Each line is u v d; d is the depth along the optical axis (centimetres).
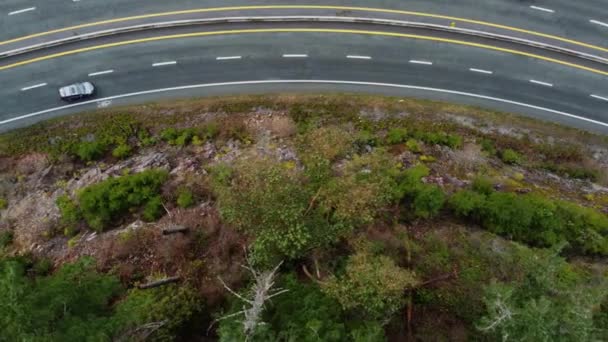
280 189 2134
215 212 2842
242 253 2592
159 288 2488
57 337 1609
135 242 2773
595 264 2688
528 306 1759
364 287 1997
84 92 3447
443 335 2353
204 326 2384
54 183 3253
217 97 3491
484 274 2533
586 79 3516
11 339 1490
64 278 1941
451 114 3459
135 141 3397
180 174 3106
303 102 3462
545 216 2728
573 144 3416
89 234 2941
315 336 1817
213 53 3556
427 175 3084
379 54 3550
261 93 3497
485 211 2755
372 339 1845
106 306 2175
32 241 2980
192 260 2672
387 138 3356
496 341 2114
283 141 3300
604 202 3125
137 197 2936
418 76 3525
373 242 2461
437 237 2712
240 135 3353
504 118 3456
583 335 1683
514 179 3175
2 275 1677
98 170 3259
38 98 3488
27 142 3394
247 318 1648
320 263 2305
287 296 2097
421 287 2491
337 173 2638
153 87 3516
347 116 3434
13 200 3212
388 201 2642
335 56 3547
